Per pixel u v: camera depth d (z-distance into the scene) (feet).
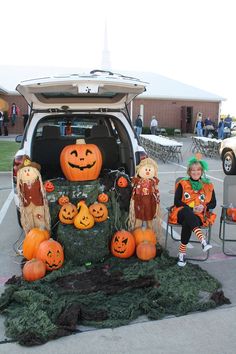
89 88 13.94
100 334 10.22
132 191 15.16
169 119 93.91
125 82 14.19
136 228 15.23
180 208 14.46
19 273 13.80
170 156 45.65
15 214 21.20
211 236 17.94
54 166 18.01
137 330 10.41
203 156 49.19
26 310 10.84
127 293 12.09
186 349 9.64
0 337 10.06
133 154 16.97
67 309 10.79
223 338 10.11
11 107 78.74
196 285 12.53
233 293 12.45
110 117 17.79
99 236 13.92
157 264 13.96
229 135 69.92
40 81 13.78
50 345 9.75
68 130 21.88
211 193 14.75
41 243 13.61
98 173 15.56
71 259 13.97
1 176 32.45
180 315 11.13
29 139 16.44
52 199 14.82
